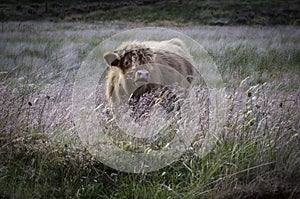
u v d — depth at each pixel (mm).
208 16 61375
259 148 8016
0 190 7449
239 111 8953
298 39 33031
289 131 8398
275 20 57500
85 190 7664
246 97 10000
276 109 9320
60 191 7625
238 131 8430
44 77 14188
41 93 11281
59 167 8195
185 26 51938
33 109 9594
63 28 46094
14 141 8586
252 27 49688
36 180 7688
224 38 33688
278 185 7414
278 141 8125
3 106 9359
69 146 8594
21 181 7727
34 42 30266
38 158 8312
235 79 15664
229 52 22703
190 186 7492
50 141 8617
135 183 7723
